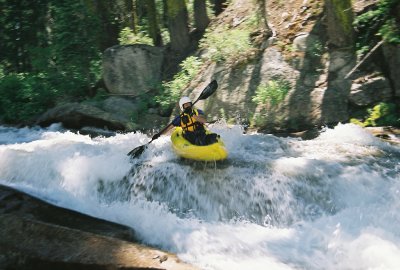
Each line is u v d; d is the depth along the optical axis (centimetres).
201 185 680
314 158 758
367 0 1116
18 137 1146
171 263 455
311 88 1054
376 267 483
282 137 957
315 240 552
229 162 752
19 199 642
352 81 1027
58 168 753
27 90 1477
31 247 487
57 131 1212
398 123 960
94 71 1491
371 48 1047
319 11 1189
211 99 1164
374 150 803
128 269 446
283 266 486
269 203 656
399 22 1012
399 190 636
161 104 1216
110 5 1622
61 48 1455
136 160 774
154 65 1399
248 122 1084
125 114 1252
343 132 907
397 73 996
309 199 654
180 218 633
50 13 1772
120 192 715
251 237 566
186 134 770
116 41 1641
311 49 1114
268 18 1302
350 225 577
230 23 1405
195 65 1270
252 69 1152
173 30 1448
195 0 1491
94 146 876
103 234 534
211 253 518
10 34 1858
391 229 559
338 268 485
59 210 607
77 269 457
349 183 665
